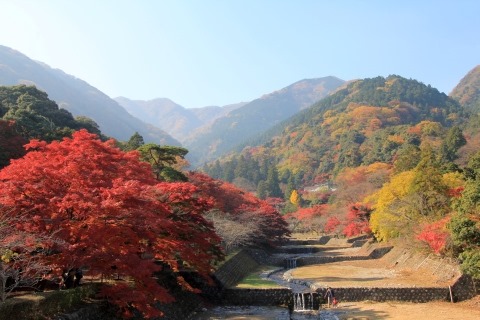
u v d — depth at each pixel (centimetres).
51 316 1508
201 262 2559
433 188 4394
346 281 3862
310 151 15925
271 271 4788
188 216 2630
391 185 5234
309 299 3331
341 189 9400
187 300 2875
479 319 2609
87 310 1694
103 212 1666
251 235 5644
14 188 1566
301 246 7362
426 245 3828
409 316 2753
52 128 4988
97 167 2131
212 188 5222
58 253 1691
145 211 1828
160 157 4322
